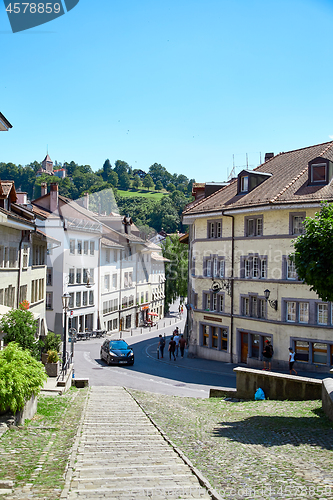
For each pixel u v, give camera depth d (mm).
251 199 28547
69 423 11039
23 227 23719
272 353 25609
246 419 12219
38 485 5602
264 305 27609
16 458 7004
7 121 18328
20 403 9891
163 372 26922
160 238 67438
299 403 14281
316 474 6426
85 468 6684
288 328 25891
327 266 11570
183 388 21969
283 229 26359
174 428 11047
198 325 32844
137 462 7293
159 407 14766
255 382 16719
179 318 73938
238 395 17328
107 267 49406
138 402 15578
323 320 24859
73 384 20469
